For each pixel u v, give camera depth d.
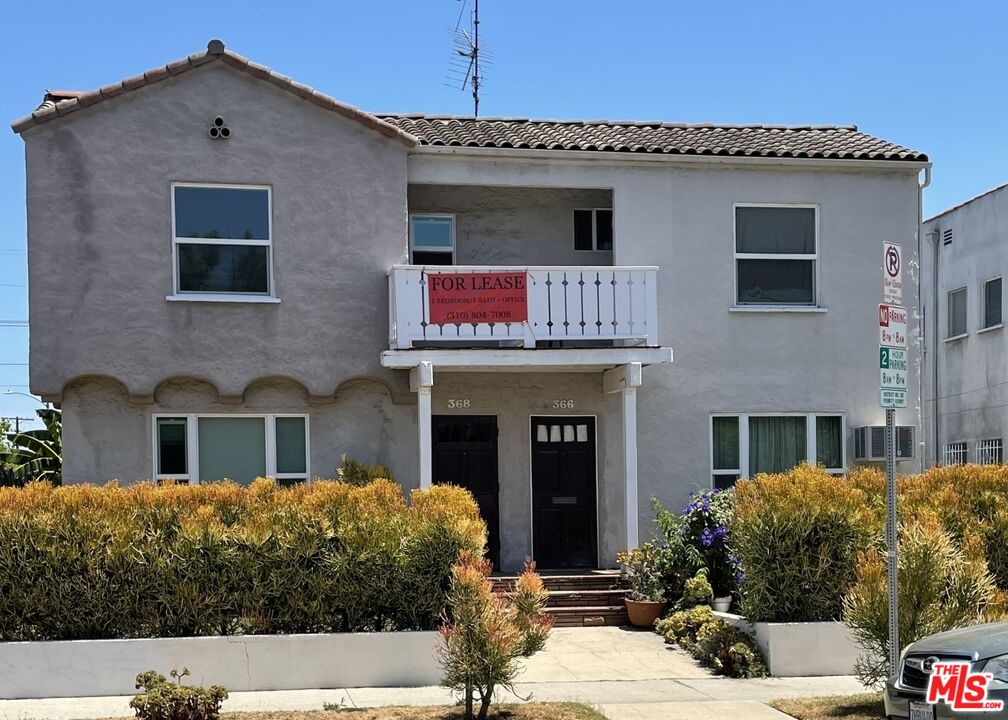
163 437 14.30
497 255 16.28
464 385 15.48
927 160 16.28
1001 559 11.97
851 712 9.30
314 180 14.68
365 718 9.02
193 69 14.35
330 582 10.76
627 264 15.68
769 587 11.57
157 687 8.30
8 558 10.39
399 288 14.30
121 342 14.00
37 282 13.84
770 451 15.97
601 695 10.23
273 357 14.42
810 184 16.20
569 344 15.78
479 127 16.62
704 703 9.83
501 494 15.53
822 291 16.16
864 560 9.85
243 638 10.45
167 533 10.79
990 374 22.81
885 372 8.76
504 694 10.26
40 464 22.67
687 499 15.63
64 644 10.20
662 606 13.66
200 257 14.36
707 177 15.96
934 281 25.20
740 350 15.90
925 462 25.41
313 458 14.62
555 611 13.85
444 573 10.91
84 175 14.02
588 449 15.85
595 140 16.02
